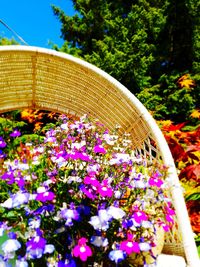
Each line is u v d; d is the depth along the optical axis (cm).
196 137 243
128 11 798
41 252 94
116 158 126
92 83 209
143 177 121
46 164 129
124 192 120
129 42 628
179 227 133
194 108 577
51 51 185
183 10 668
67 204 109
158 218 128
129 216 108
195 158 211
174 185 133
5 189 128
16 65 208
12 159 146
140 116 179
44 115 405
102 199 113
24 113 368
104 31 725
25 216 107
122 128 207
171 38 696
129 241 101
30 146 150
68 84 223
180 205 134
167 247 142
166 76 614
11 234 95
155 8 712
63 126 153
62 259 106
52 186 115
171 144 217
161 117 579
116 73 573
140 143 187
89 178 110
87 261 107
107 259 107
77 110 238
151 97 555
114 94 199
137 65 582
